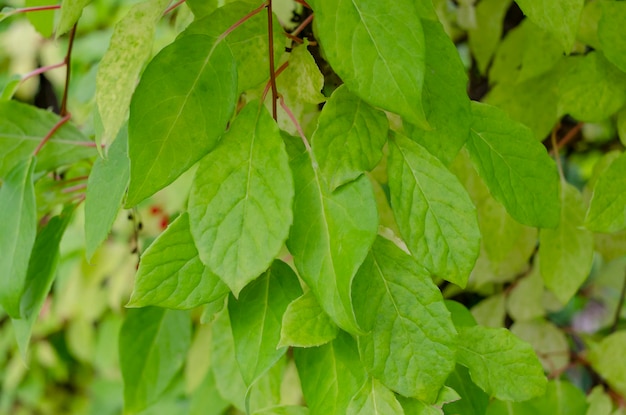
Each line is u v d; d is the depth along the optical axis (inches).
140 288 23.0
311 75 24.9
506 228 32.3
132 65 22.4
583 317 52.0
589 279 51.3
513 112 32.3
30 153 28.3
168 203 39.2
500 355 24.9
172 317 29.9
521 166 25.0
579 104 28.1
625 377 33.1
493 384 24.8
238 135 22.9
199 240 22.4
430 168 23.7
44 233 27.8
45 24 30.1
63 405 67.1
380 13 22.6
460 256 23.5
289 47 25.3
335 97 23.4
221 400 34.4
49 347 63.0
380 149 23.3
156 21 22.8
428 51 24.4
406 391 23.4
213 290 23.2
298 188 23.2
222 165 22.7
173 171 22.5
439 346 23.5
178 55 23.0
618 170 26.0
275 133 22.8
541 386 24.9
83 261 48.5
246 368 23.9
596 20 29.0
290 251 22.9
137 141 22.4
